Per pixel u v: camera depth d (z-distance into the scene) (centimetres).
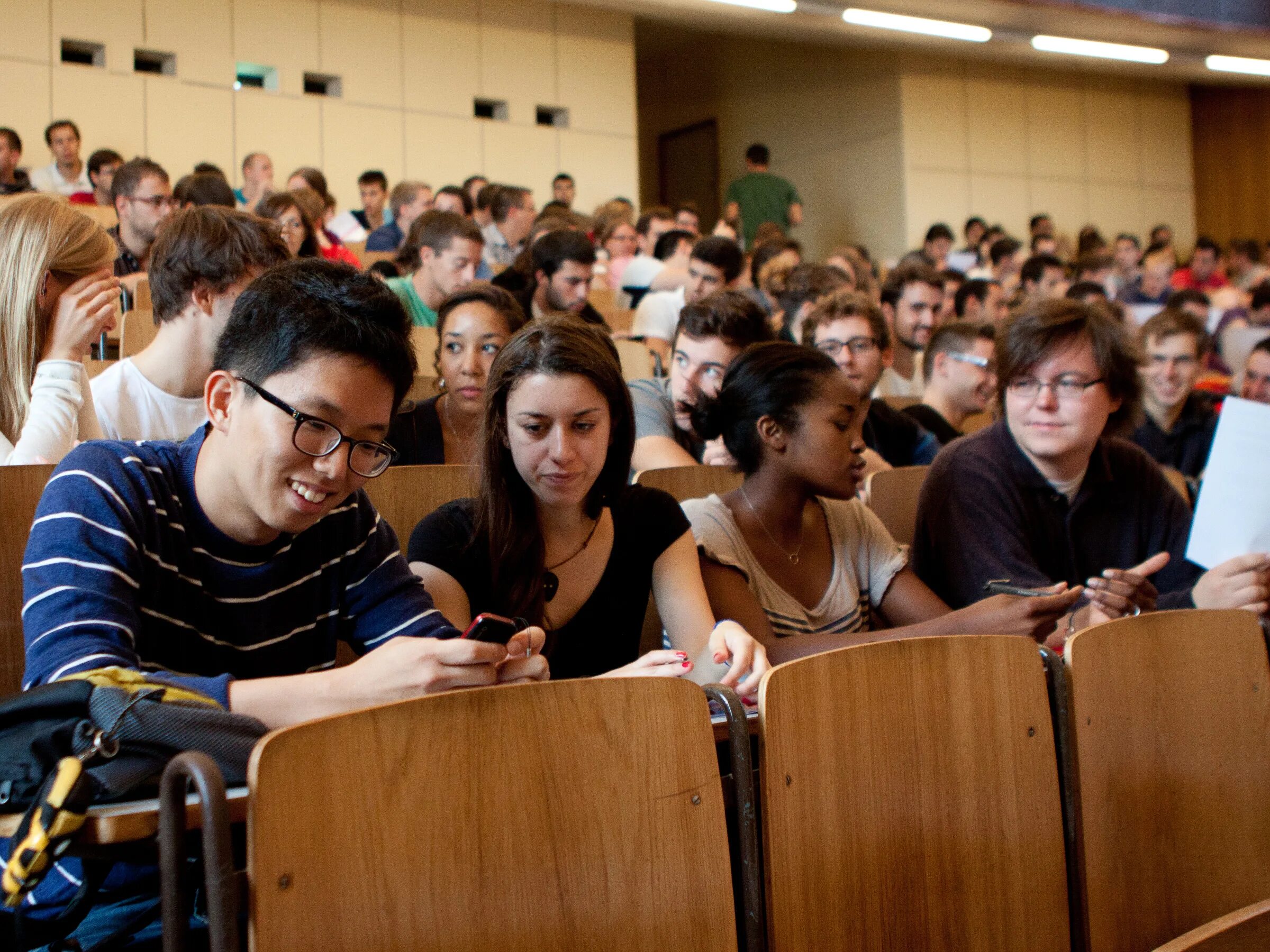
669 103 1198
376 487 198
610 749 112
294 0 764
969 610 176
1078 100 1095
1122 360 211
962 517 215
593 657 171
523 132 857
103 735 97
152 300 204
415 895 99
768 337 275
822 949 121
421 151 815
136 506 122
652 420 290
